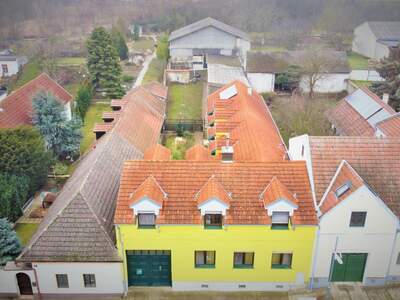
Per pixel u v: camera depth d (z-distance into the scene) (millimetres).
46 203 40938
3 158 40031
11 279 30141
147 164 31062
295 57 78500
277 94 75938
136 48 111000
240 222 29250
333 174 31000
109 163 36125
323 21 125750
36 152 42312
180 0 142875
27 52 95250
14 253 31562
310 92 72375
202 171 30875
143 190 29234
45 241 29438
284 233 29875
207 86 73688
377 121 47500
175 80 83312
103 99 74625
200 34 92812
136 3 146625
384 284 31938
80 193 30250
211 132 45875
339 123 52875
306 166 31281
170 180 30594
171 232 29641
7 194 38031
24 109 51219
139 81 83688
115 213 29297
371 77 82625
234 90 51281
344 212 29203
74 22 128500
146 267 31234
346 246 30422
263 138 39312
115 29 99125
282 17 132625
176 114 66750
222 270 31141
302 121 56406
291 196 29594
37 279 30000
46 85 57500
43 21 125125
